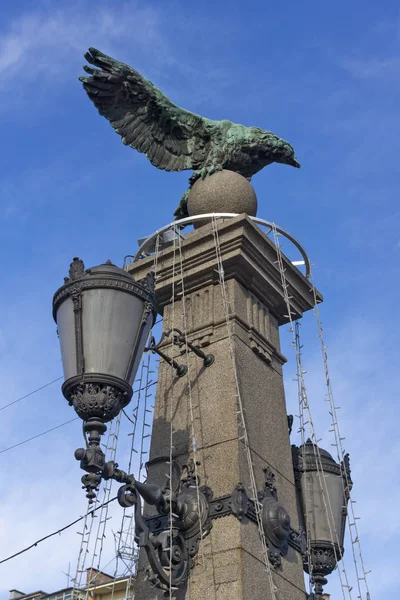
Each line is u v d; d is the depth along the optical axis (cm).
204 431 865
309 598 878
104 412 674
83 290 702
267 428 902
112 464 691
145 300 721
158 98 1029
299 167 1096
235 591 749
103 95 1004
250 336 932
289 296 1005
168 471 867
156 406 927
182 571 769
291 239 1006
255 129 1074
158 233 991
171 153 1055
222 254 937
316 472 979
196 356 923
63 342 704
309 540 945
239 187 1017
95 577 877
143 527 727
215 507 801
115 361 684
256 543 794
